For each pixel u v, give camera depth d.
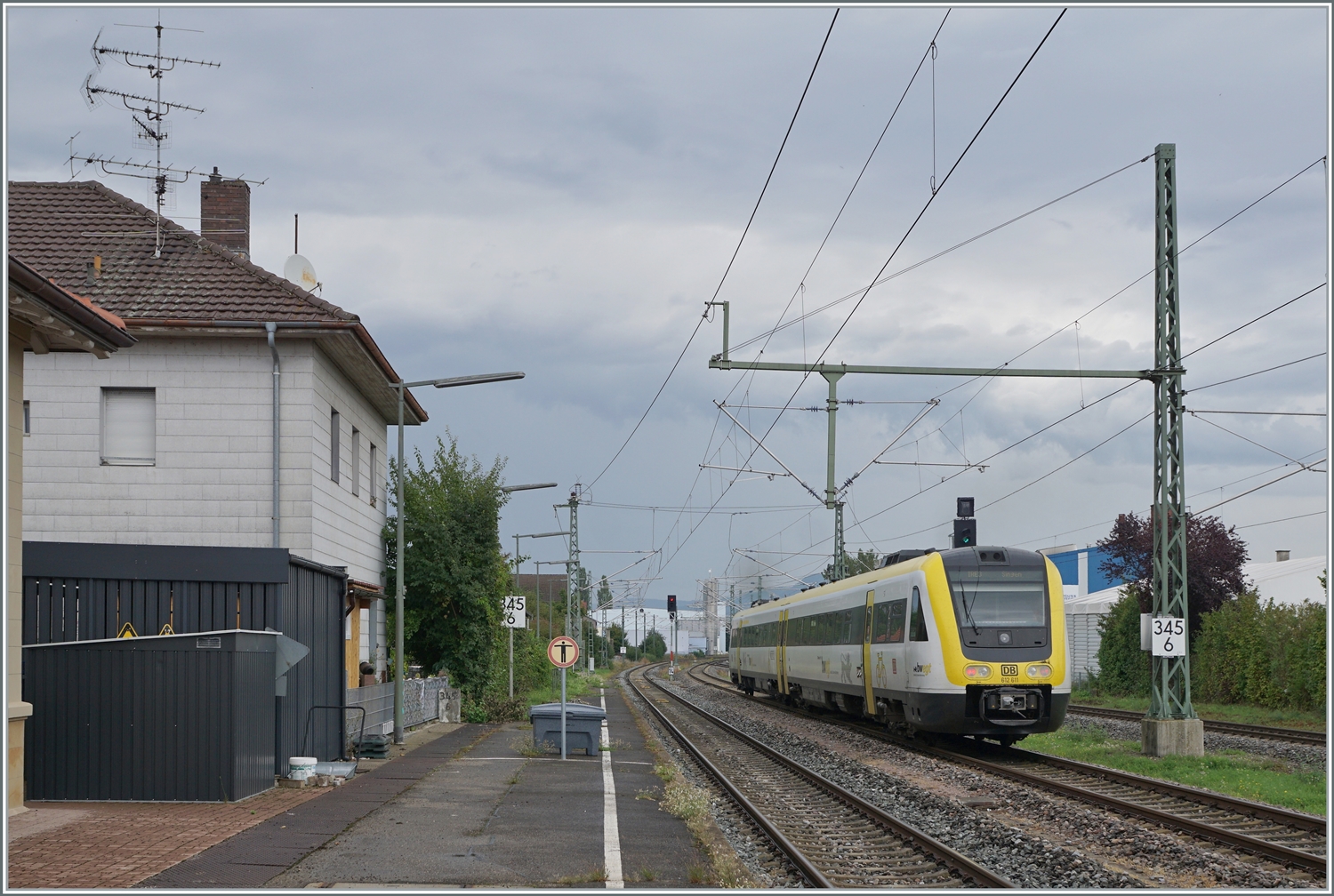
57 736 12.52
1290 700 30.64
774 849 11.61
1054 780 15.74
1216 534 37.25
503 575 33.34
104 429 21.17
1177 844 11.18
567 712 19.03
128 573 14.48
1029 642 20.47
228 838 10.30
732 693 46.84
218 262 22.22
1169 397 19.59
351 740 18.80
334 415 23.56
